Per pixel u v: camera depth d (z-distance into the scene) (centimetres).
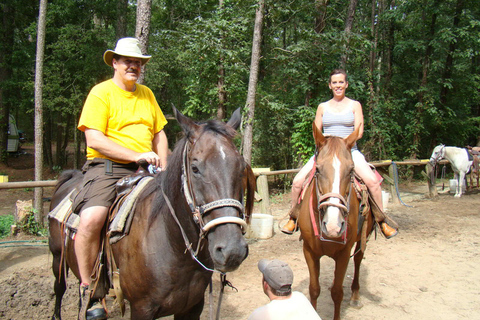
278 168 1480
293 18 1199
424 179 1641
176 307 222
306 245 354
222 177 180
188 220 202
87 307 236
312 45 1115
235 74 1104
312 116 1154
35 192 728
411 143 1716
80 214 244
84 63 1441
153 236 217
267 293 244
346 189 314
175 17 1759
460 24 1623
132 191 243
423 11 1605
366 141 1529
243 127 938
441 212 954
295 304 231
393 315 396
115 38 1423
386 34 1742
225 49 1044
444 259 581
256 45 905
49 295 410
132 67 262
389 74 1712
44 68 1423
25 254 560
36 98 721
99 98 250
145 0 660
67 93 1573
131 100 267
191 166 190
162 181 224
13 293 404
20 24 1820
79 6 1567
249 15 1063
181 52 1368
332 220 293
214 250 172
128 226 229
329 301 427
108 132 257
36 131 724
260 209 777
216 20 1053
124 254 229
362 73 1512
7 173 1823
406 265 552
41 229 720
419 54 1731
